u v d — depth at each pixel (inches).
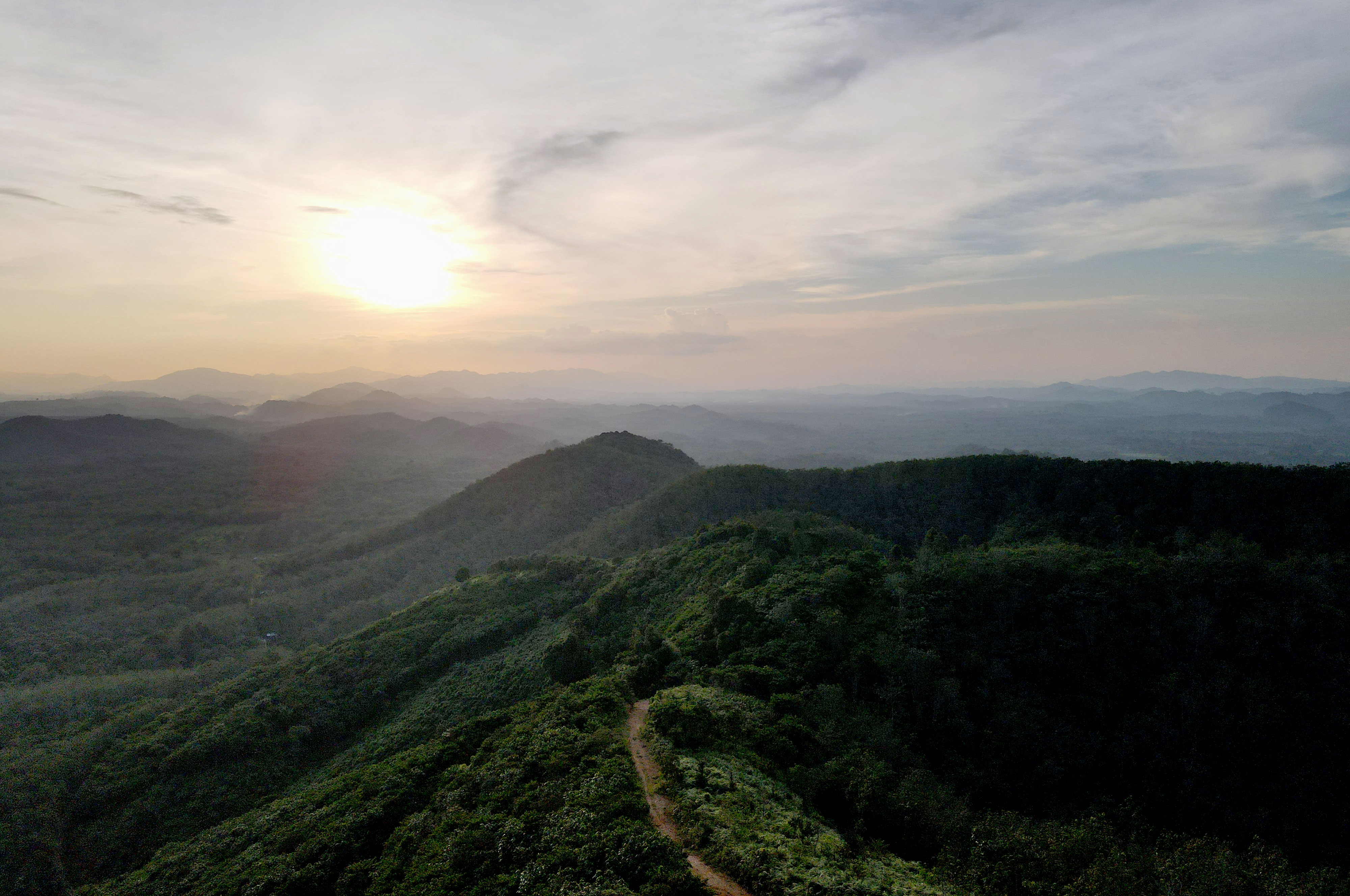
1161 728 1657.2
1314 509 2578.7
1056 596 2018.9
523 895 1112.2
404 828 1601.9
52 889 2413.9
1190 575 1984.5
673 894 1021.8
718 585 2945.4
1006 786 1555.1
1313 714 1614.2
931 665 1829.5
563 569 4505.4
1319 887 1187.3
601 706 1898.4
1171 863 1213.1
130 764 2970.0
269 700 3233.3
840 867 1103.6
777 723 1684.3
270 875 1556.3
